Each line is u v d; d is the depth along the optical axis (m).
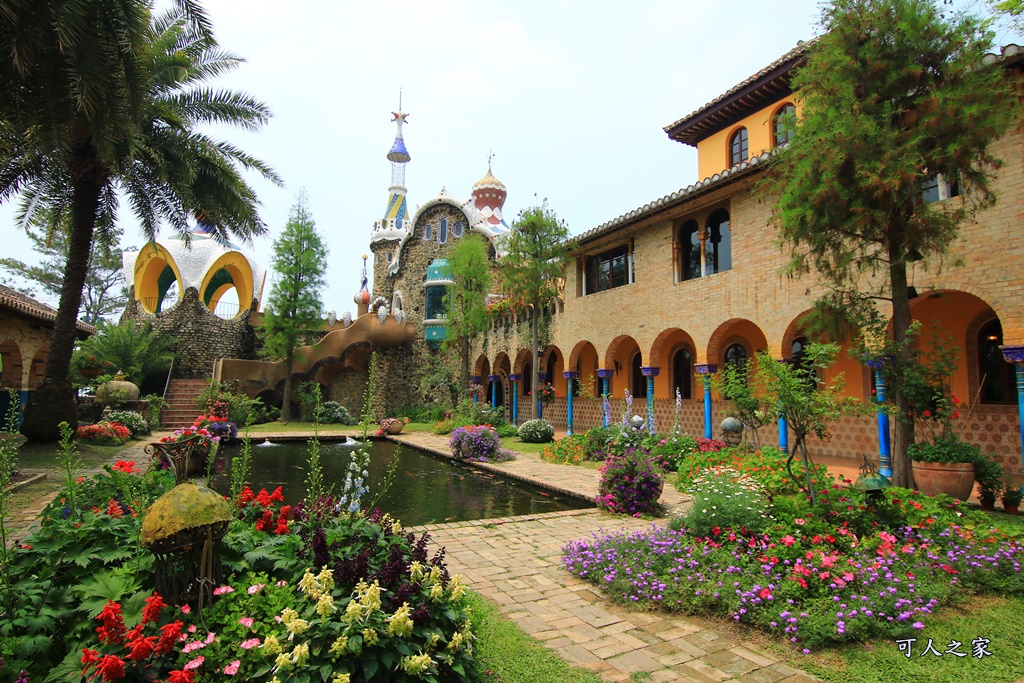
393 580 3.23
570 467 13.02
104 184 13.88
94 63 8.63
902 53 7.38
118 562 3.44
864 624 4.01
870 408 6.49
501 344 23.69
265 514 4.30
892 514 5.81
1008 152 8.27
